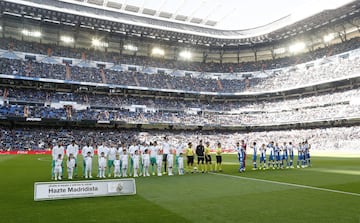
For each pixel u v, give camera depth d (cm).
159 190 1237
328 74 5750
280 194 1134
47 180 1589
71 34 5919
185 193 1164
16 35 5578
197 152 2038
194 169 2019
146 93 6272
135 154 1812
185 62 7100
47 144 4575
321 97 5825
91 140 4938
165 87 6159
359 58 5525
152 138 5444
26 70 5084
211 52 7256
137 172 1977
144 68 6444
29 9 4906
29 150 4362
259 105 6550
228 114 6481
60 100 5297
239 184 1404
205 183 1443
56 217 802
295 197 1072
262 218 786
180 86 6359
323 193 1151
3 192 1192
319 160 3039
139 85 5919
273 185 1369
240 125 6169
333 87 5875
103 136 5144
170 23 6406
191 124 5938
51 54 5650
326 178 1612
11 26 5434
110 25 5647
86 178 1698
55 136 4822
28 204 964
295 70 6512
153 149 1855
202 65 7188
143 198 1063
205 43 6794
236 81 6938
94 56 6081
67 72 5472
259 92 6450
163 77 6450
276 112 6212
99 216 811
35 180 1578
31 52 5459
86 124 5431
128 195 1123
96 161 3027
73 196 1064
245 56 7319
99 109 5525
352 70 5397
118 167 1788
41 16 5191
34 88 5350
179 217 799
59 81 5203
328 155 3897
